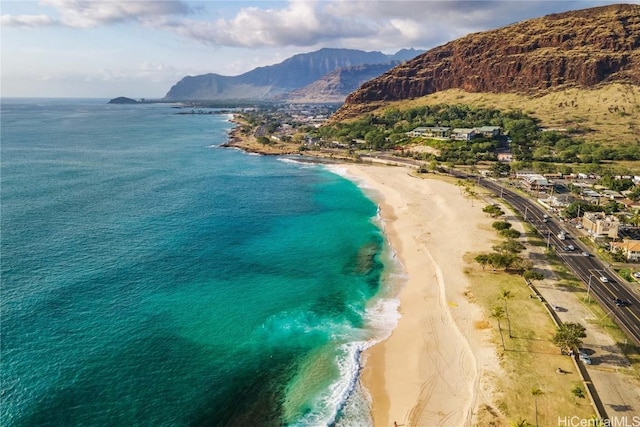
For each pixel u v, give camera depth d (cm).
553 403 6122
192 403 6481
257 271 10994
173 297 9512
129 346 7700
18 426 5862
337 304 9425
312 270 11131
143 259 11419
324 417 6281
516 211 15488
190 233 13538
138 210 15775
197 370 7188
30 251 11588
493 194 17950
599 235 12475
